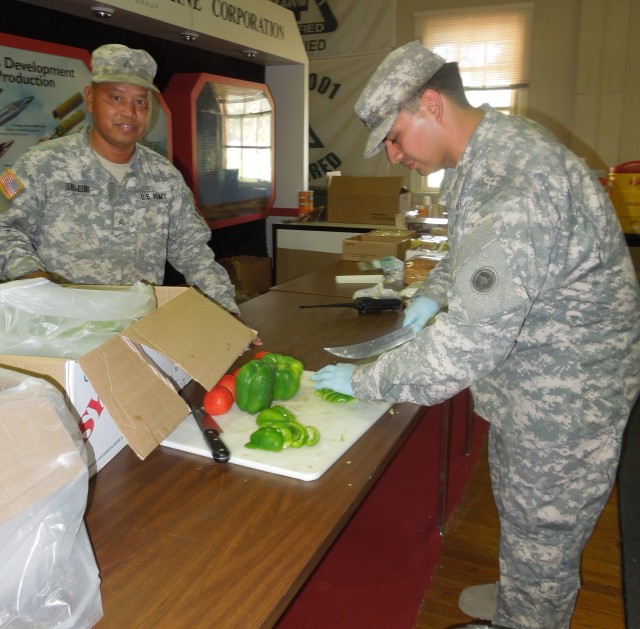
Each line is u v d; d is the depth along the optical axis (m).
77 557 0.66
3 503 0.60
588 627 1.75
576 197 1.05
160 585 0.72
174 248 2.04
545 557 1.28
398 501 2.34
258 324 1.83
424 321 1.55
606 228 1.11
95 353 0.95
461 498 2.37
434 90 1.08
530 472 1.23
